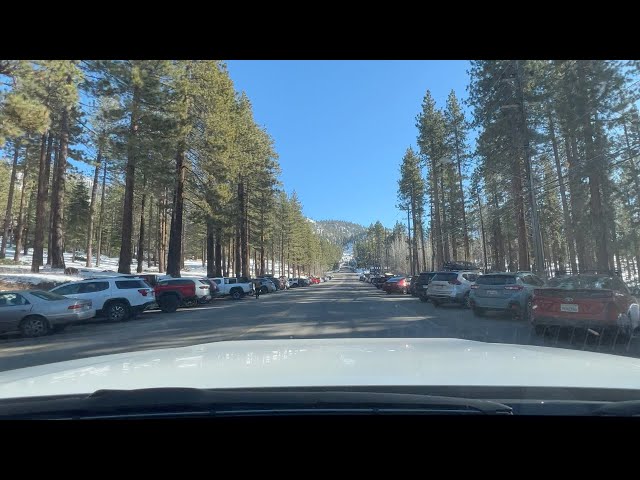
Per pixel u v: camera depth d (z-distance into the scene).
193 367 3.19
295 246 108.12
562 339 11.36
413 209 74.00
